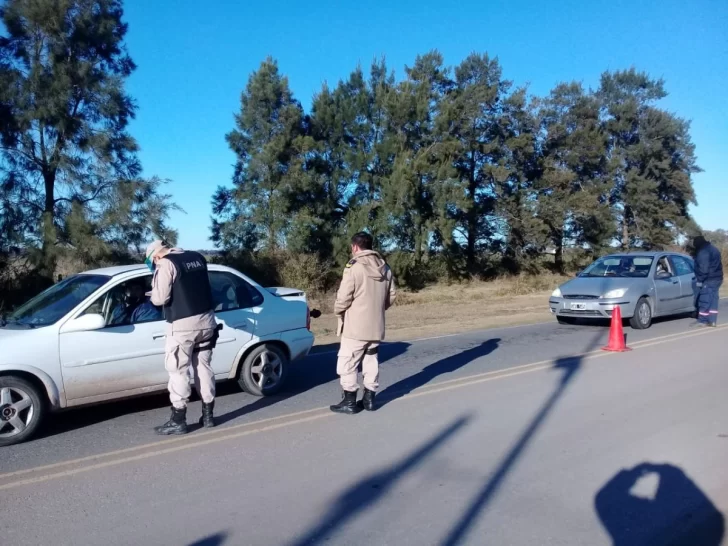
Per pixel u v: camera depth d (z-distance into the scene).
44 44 18.64
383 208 27.80
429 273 34.59
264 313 7.80
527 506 4.49
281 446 5.85
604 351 10.70
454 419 6.64
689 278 14.80
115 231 19.75
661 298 13.84
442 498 4.63
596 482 4.92
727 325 13.92
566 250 42.78
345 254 27.23
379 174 29.23
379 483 4.92
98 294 6.67
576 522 4.25
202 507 4.52
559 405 7.14
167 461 5.50
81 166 19.31
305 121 28.45
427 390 7.99
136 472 5.24
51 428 6.62
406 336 13.80
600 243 41.78
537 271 40.09
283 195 26.66
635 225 46.84
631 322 13.59
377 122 29.62
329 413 6.98
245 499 4.65
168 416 7.03
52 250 18.42
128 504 4.59
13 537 4.10
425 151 29.92
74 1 18.88
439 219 30.00
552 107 41.16
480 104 36.22
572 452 5.58
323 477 5.06
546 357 10.23
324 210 27.95
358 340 6.81
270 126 27.09
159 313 6.95
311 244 27.36
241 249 27.11
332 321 18.67
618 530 4.14
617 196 46.62
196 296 6.25
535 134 40.03
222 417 6.89
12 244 18.56
